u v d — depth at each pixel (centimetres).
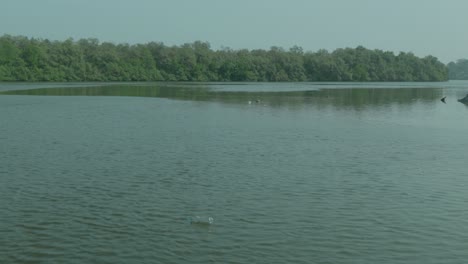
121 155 2866
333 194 2166
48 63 13962
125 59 15912
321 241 1655
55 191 2127
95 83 13600
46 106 5847
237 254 1542
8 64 13438
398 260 1528
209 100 7344
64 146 3105
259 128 4119
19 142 3216
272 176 2448
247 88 11638
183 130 3906
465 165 2764
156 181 2314
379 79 19225
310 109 6072
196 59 17150
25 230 1692
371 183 2356
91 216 1834
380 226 1795
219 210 1928
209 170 2544
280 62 18100
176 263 1475
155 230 1712
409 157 2977
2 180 2277
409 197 2139
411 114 5609
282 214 1900
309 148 3212
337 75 18125
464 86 15850
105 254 1525
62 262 1470
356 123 4625
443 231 1758
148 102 6788
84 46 15638
